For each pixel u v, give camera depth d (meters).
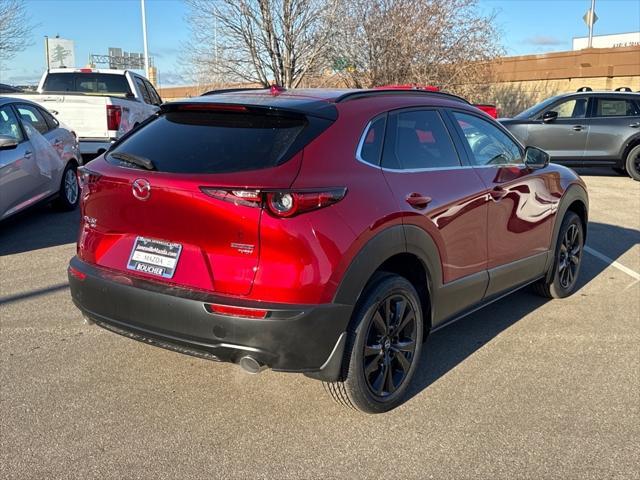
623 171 13.98
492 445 3.26
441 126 4.14
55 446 3.17
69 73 12.95
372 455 3.16
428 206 3.65
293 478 2.98
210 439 3.27
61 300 5.23
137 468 3.02
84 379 3.87
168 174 3.16
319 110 3.41
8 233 7.59
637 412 3.61
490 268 4.37
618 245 7.51
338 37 16.72
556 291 5.47
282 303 3.00
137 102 11.90
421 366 4.18
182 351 3.21
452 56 16.39
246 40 17.09
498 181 4.38
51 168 8.09
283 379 3.93
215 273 3.07
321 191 3.05
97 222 3.50
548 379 4.00
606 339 4.66
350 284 3.15
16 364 4.04
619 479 3.00
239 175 3.02
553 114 12.91
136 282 3.26
